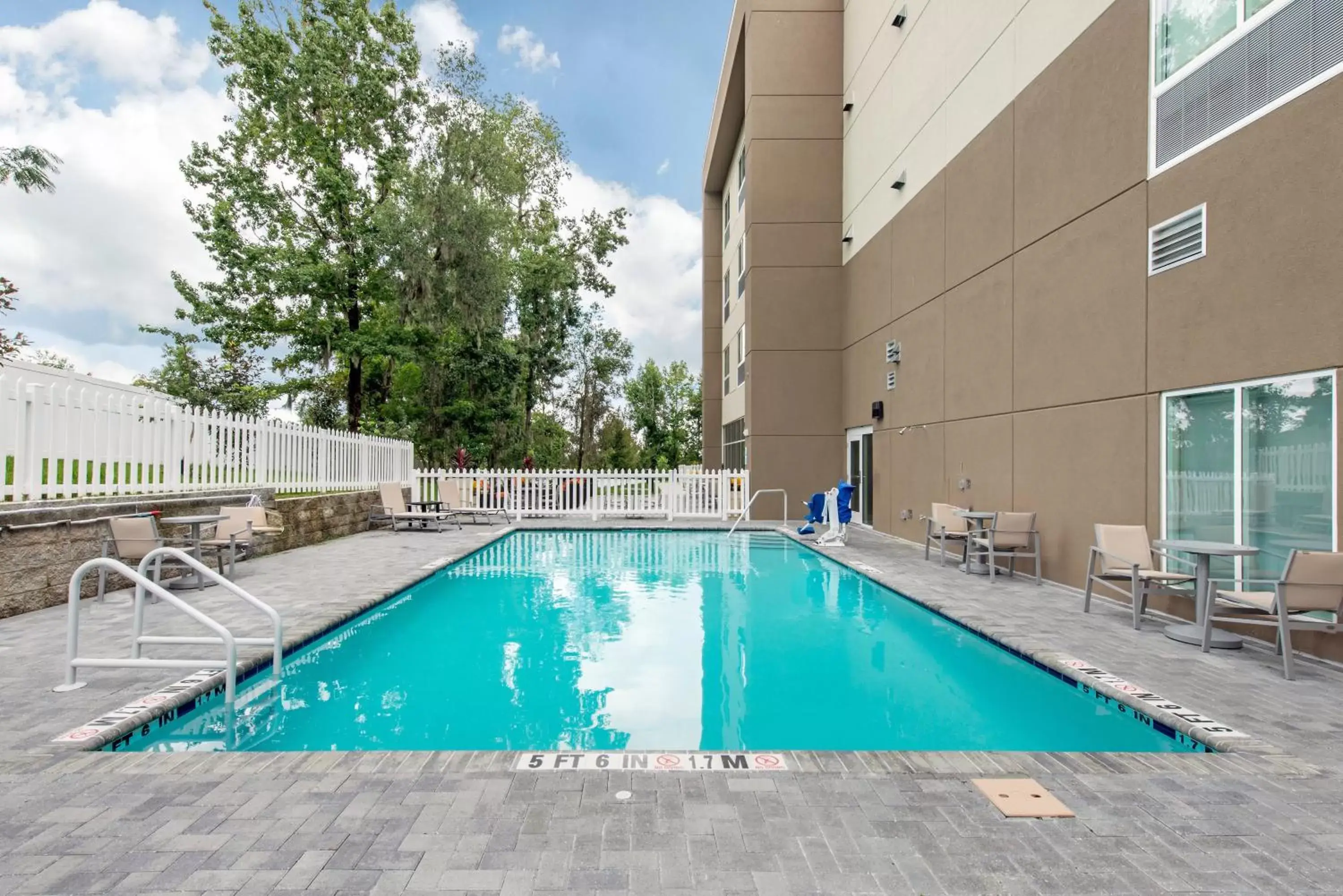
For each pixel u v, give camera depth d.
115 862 2.34
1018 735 4.12
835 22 16.17
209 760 3.16
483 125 21.00
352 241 20.33
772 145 16.19
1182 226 6.10
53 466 6.77
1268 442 5.35
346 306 20.38
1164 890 2.24
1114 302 6.96
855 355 15.17
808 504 13.57
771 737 4.08
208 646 5.11
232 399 22.77
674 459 40.81
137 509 7.54
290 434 11.44
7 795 2.81
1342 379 4.73
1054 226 7.98
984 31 9.55
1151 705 4.00
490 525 15.10
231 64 19.81
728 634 6.44
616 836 2.53
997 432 9.26
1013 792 2.91
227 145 19.50
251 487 9.95
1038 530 8.30
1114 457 6.98
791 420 16.12
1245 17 5.46
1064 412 7.80
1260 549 5.42
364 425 21.48
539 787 2.92
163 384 23.17
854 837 2.54
